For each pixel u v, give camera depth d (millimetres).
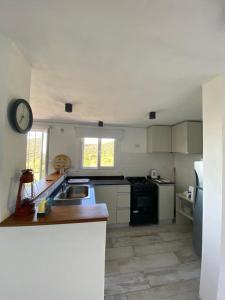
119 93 1942
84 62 1312
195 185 2721
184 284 2000
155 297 1810
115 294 1839
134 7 806
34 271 1201
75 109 2635
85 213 1347
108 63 1320
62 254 1235
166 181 3896
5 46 1055
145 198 3701
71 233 1246
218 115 1507
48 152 3795
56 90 1873
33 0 777
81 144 4016
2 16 877
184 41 1041
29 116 1348
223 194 1420
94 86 1756
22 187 1322
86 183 3393
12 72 1117
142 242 2965
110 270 2230
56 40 1060
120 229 3477
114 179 4078
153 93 1926
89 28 949
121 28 943
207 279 1635
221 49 1120
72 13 847
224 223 1403
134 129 4242
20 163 1279
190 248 2793
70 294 1252
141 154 4266
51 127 3801
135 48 1122
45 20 898
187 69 1389
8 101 1092
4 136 1075
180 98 2086
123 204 3617
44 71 1460
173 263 2398
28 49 1160
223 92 1435
